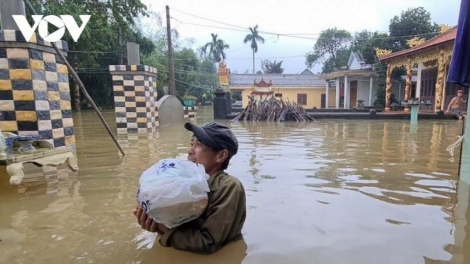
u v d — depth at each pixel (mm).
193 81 36750
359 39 30328
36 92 3820
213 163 1851
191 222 1664
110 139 6586
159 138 6770
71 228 1989
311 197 2633
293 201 2525
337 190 2850
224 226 1647
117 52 22016
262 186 2973
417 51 16016
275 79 27453
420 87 18078
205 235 1623
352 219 2148
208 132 1839
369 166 3902
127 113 7891
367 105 23609
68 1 14930
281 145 5773
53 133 4094
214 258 1599
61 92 4266
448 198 2631
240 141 6383
